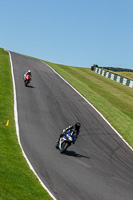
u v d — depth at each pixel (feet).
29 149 56.49
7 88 106.01
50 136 68.90
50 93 116.06
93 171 51.57
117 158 63.72
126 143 77.25
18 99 96.12
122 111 115.96
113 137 79.61
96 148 67.46
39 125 75.56
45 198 35.45
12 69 150.71
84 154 61.21
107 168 55.21
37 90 115.96
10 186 34.81
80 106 105.70
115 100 135.33
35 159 51.34
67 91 127.13
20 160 47.96
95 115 97.96
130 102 138.62
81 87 145.79
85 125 84.74
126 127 92.89
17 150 53.36
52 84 135.74
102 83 181.57
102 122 91.66
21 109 85.87
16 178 38.47
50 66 197.98
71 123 83.92
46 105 96.94
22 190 35.32
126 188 46.47
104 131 83.15
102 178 48.80
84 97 121.70
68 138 57.41
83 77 192.24
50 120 82.12
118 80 200.85
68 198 38.06
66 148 57.88
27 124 73.82
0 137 57.93
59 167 49.93
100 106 112.68
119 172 54.49
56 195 38.11
